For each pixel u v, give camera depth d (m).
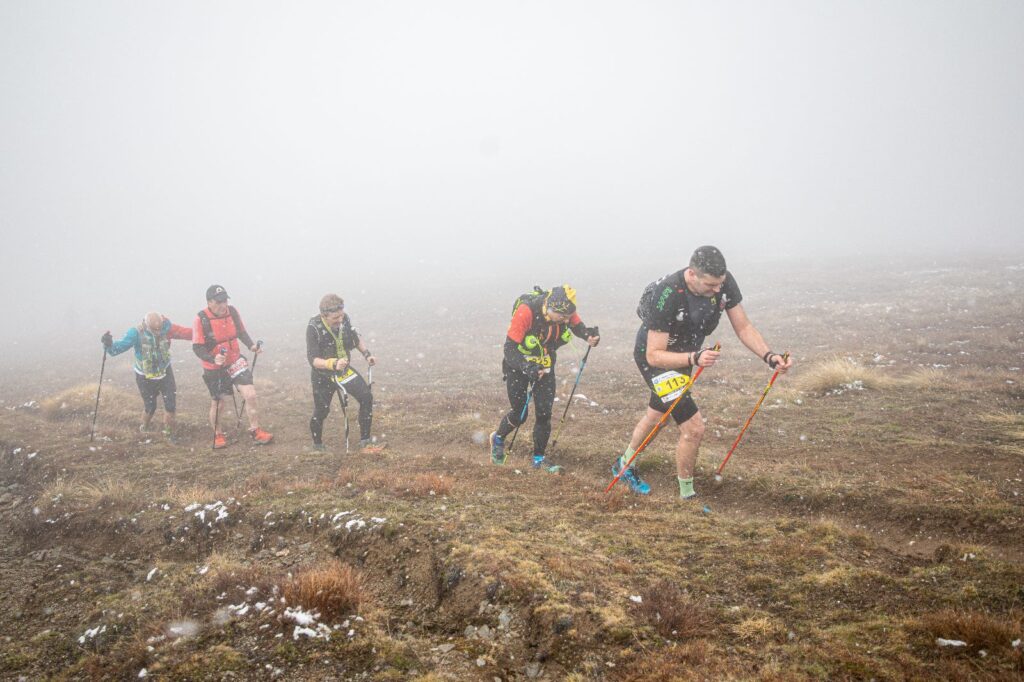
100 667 3.66
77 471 8.07
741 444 7.77
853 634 3.30
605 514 5.23
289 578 4.23
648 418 6.12
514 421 7.21
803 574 4.01
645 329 6.04
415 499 5.66
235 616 3.92
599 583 3.87
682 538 4.64
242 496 6.24
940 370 11.30
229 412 12.48
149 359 10.20
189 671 3.36
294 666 3.33
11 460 8.87
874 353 13.58
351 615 3.77
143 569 5.18
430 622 3.82
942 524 4.86
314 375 8.92
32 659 3.96
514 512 5.21
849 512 5.36
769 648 3.23
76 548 5.75
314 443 9.20
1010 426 7.47
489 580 3.91
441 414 10.98
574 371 14.99
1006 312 17.38
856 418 8.41
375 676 3.20
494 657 3.37
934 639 3.16
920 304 21.69
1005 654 2.96
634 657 3.21
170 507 6.15
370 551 4.72
